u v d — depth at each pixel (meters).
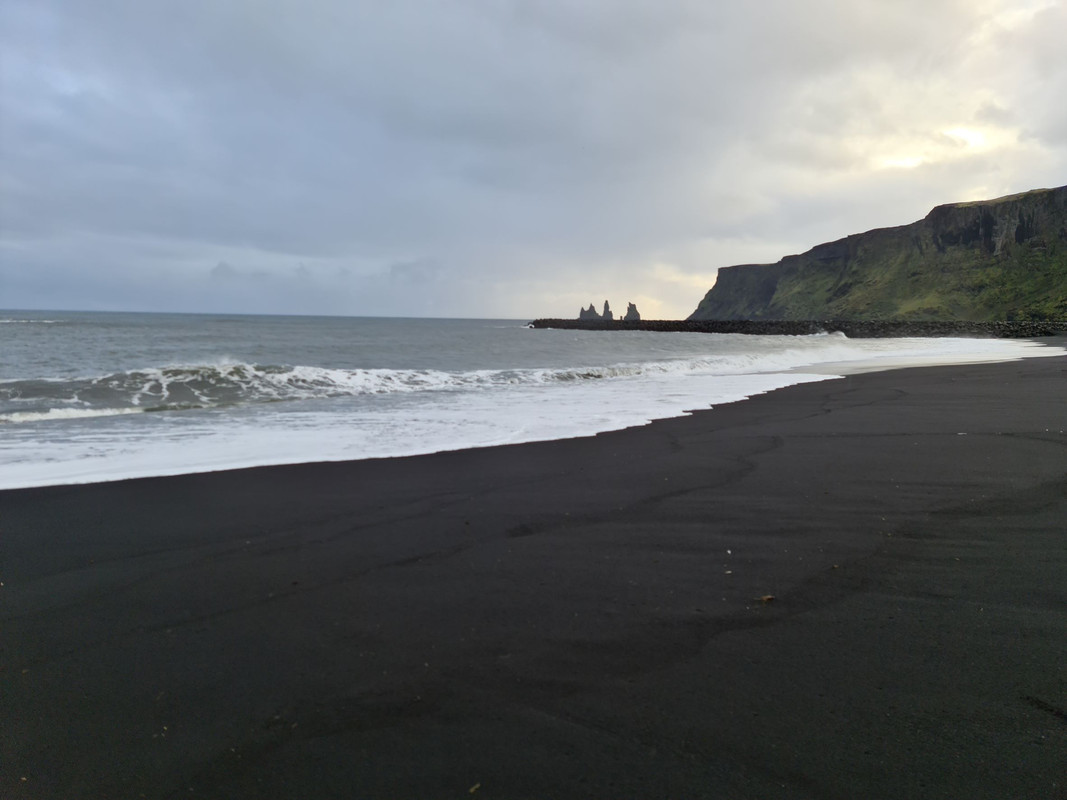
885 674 2.22
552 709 2.05
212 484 5.10
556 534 3.83
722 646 2.45
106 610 2.85
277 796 1.68
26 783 1.73
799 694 2.10
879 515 4.11
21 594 3.02
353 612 2.79
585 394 11.62
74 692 2.19
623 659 2.36
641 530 3.89
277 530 3.96
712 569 3.25
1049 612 2.70
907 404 9.66
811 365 19.55
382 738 1.92
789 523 3.98
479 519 4.15
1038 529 3.77
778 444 6.60
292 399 10.79
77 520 4.16
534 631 2.59
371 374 13.29
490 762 1.80
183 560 3.46
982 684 2.15
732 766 1.76
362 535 3.85
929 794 1.63
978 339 45.91
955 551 3.45
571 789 1.68
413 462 5.91
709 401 10.52
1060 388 11.62
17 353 19.97
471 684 2.20
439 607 2.83
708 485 4.95
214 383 11.42
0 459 6.02
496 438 7.14
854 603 2.82
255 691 2.19
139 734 1.96
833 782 1.69
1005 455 5.86
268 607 2.86
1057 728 1.90
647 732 1.92
